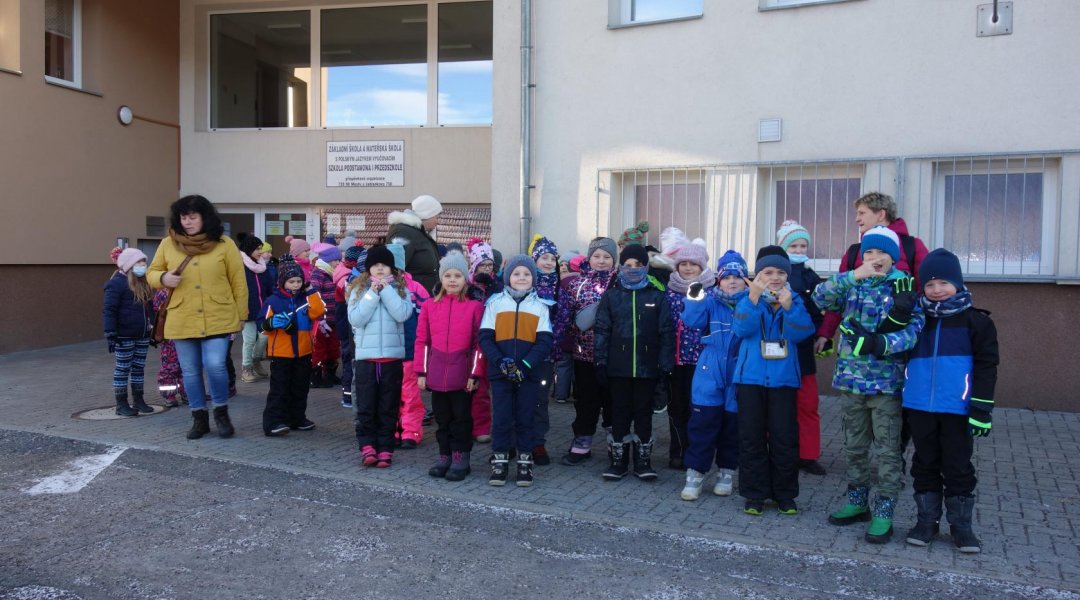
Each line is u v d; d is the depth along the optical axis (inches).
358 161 552.1
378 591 163.2
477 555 181.9
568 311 248.8
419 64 550.6
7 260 455.2
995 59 305.0
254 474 240.1
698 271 232.1
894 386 183.2
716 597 160.7
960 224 317.1
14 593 160.4
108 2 513.3
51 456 257.9
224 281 279.0
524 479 228.8
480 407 275.3
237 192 567.2
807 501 214.8
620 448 232.8
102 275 518.9
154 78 550.6
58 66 495.5
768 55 339.0
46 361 441.4
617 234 372.8
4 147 450.6
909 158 318.0
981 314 176.2
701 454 214.4
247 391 366.3
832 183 335.9
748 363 202.2
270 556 180.5
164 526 198.7
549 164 380.2
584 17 371.2
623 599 159.9
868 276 182.5
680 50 354.0
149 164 548.7
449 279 232.4
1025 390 306.8
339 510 210.7
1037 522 197.3
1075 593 160.7
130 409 314.2
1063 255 299.0
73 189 493.7
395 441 269.4
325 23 561.6
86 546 185.6
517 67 383.2
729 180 348.5
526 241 382.0
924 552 180.4
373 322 247.8
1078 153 294.5
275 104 569.0
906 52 317.4
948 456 178.9
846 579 168.6
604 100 368.8
